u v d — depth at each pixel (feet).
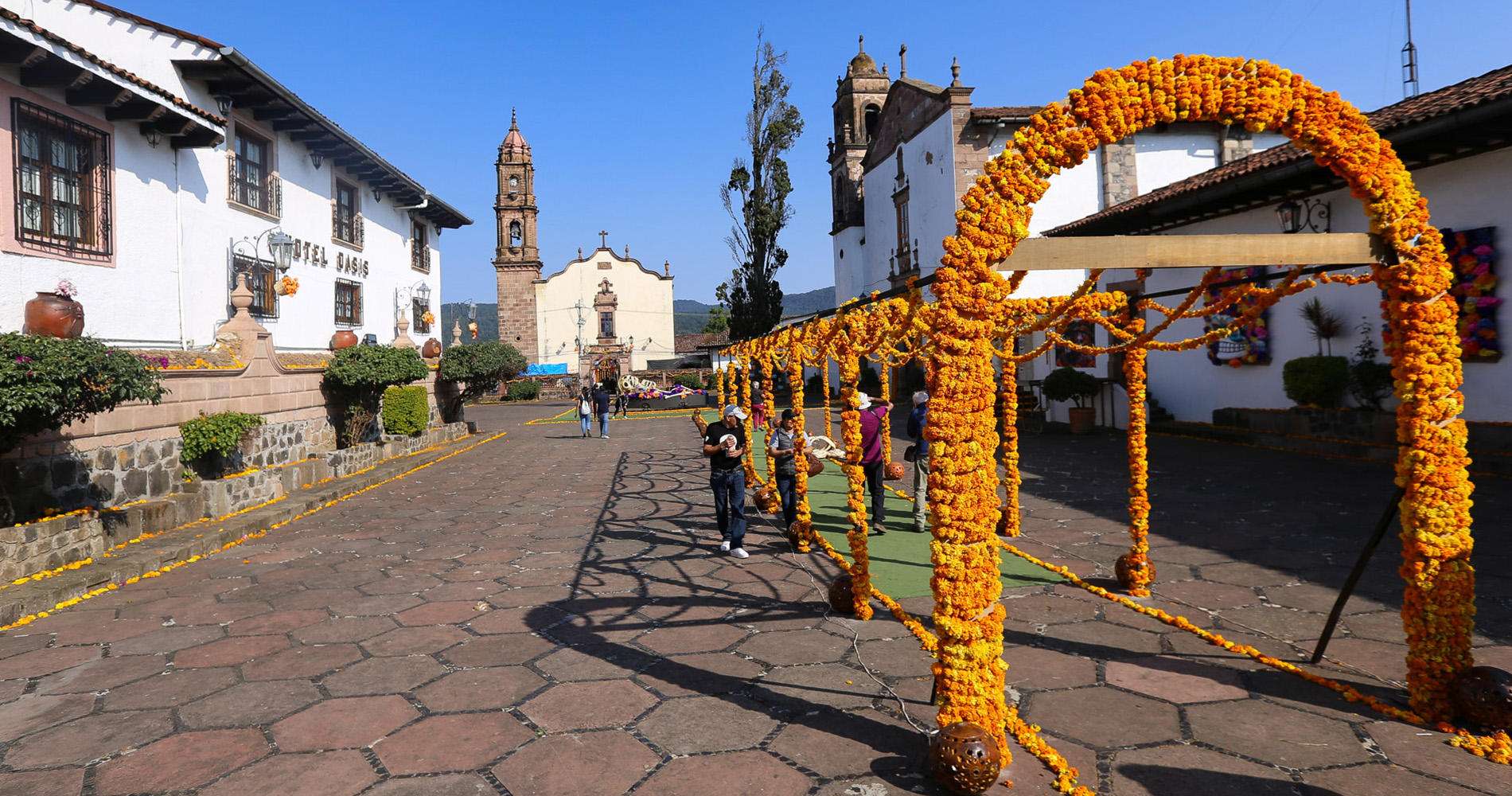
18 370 19.04
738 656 15.20
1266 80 11.06
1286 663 13.82
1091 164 72.02
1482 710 11.00
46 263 29.55
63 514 23.71
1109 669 13.93
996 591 10.73
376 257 65.21
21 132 28.55
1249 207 43.68
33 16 32.91
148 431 28.91
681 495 36.37
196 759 11.45
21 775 11.06
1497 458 30.42
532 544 26.12
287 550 25.84
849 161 117.70
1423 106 30.91
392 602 19.53
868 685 13.65
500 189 168.76
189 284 38.88
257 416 33.63
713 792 10.24
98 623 18.08
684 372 161.38
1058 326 21.74
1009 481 24.41
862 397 25.96
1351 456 36.96
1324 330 40.55
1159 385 54.90
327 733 12.24
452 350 70.18
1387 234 11.71
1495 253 31.91
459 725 12.41
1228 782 10.16
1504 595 16.66
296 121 47.37
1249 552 21.29
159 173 36.55
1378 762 10.56
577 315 167.94
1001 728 10.67
